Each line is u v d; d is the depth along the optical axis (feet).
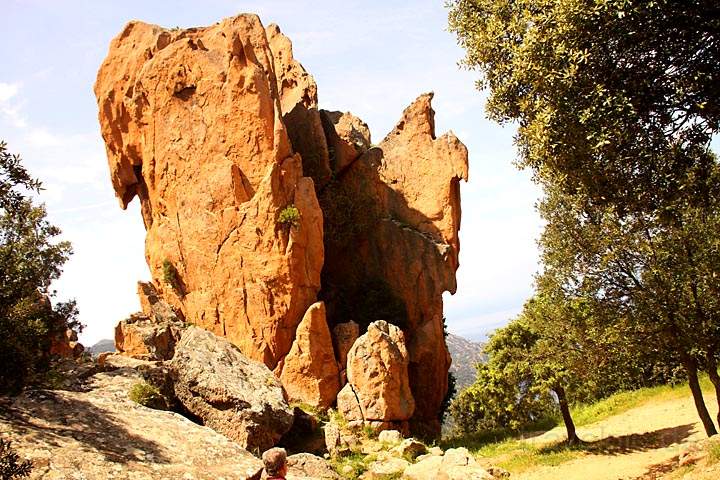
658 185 37.32
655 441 81.66
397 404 83.20
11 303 36.73
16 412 36.58
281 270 100.01
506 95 42.91
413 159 141.90
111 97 119.44
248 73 108.47
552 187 73.10
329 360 92.89
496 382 87.97
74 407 39.19
